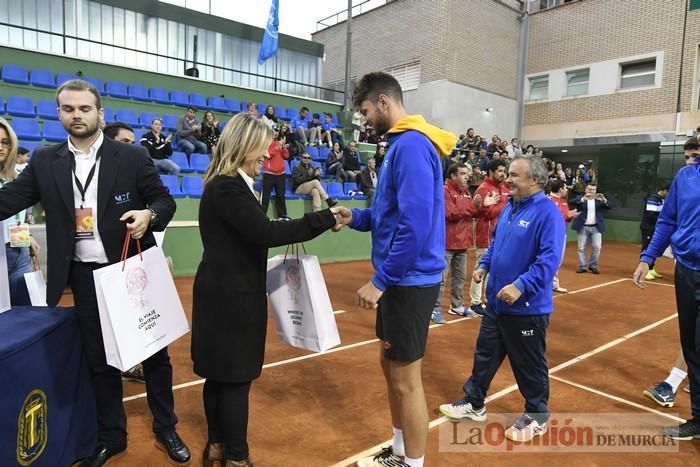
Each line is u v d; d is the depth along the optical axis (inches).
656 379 157.8
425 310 87.0
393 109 88.6
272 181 350.6
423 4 707.4
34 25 503.8
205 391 96.3
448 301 263.4
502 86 754.8
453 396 141.3
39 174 93.8
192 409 128.1
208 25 624.4
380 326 96.5
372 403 134.1
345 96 635.5
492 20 730.8
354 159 472.4
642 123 652.1
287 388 142.9
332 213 93.7
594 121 699.4
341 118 609.9
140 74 472.1
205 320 88.6
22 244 121.2
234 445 91.0
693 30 602.2
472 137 628.4
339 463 104.3
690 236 118.0
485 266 129.8
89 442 102.3
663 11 626.2
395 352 87.2
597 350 187.0
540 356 115.0
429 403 136.9
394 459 99.6
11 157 114.6
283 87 704.4
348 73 634.2
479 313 233.5
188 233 304.8
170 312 95.7
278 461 104.5
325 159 495.5
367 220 100.0
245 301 87.7
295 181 390.3
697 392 118.6
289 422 122.3
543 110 756.6
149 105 454.3
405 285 85.5
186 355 169.0
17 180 94.9
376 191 90.8
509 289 106.7
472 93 713.0
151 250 93.5
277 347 179.6
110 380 101.5
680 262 120.3
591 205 373.7
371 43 790.5
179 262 303.0
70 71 430.6
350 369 158.9
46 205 94.3
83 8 530.6
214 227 87.6
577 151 762.8
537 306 111.1
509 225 117.7
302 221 90.1
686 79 611.5
